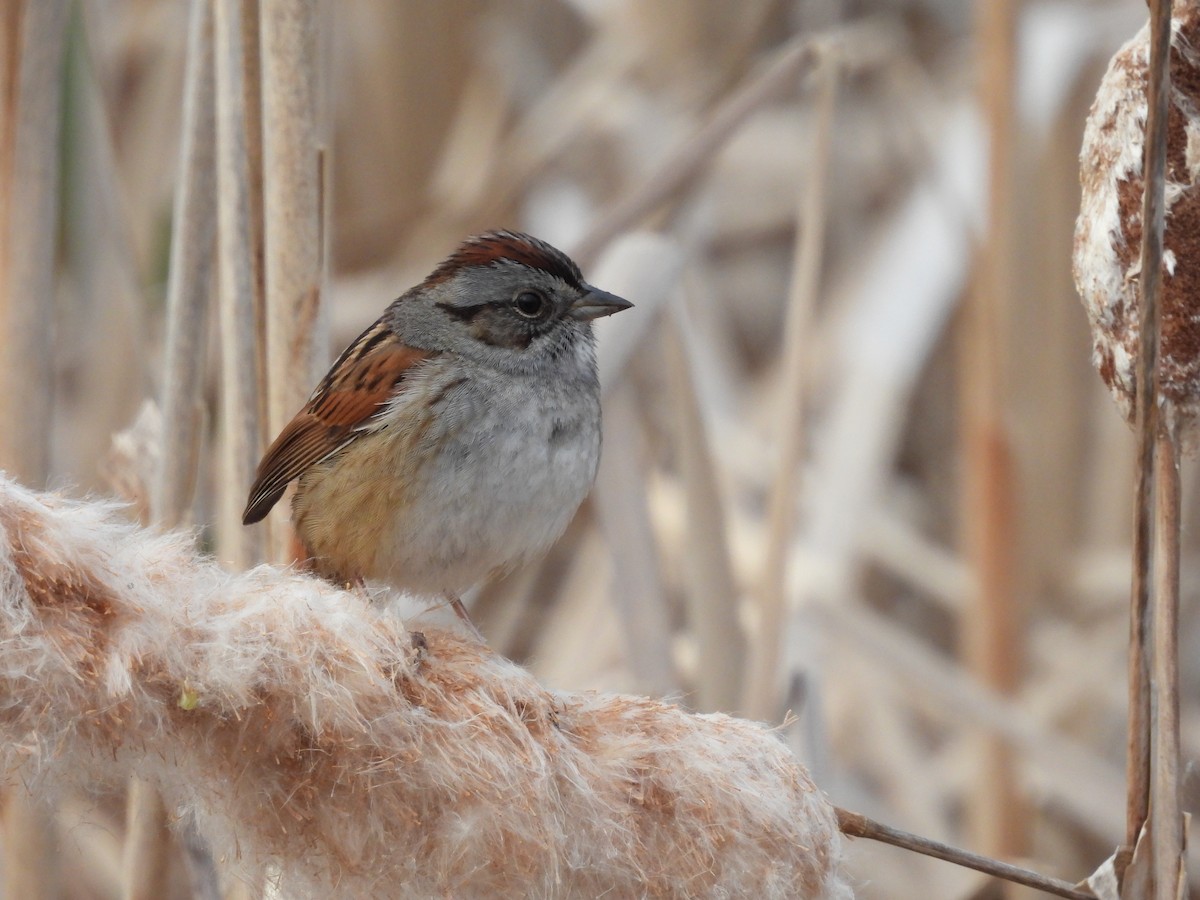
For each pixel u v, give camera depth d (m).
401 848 3.87
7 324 3.96
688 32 4.21
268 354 3.95
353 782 3.87
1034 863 4.07
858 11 4.24
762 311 4.22
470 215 4.17
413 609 4.02
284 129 3.95
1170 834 3.89
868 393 4.13
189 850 3.95
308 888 3.87
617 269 4.04
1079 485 4.15
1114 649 4.14
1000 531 4.07
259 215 3.95
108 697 3.85
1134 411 3.89
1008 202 4.05
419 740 3.87
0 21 3.96
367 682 3.87
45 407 3.96
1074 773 4.07
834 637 4.08
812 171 4.05
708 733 3.89
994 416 4.06
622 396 4.04
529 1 4.24
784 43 4.22
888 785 4.10
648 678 4.03
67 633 3.85
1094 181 3.90
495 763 3.87
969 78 4.20
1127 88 3.89
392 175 4.21
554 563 4.17
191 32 3.97
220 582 3.87
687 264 4.09
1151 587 3.89
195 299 3.96
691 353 4.04
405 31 4.20
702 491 4.04
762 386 4.18
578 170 4.20
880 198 4.21
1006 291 4.06
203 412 3.97
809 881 3.88
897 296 4.14
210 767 3.86
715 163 4.15
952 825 4.12
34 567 3.85
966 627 4.09
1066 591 4.15
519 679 3.88
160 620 3.86
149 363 4.03
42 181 3.96
